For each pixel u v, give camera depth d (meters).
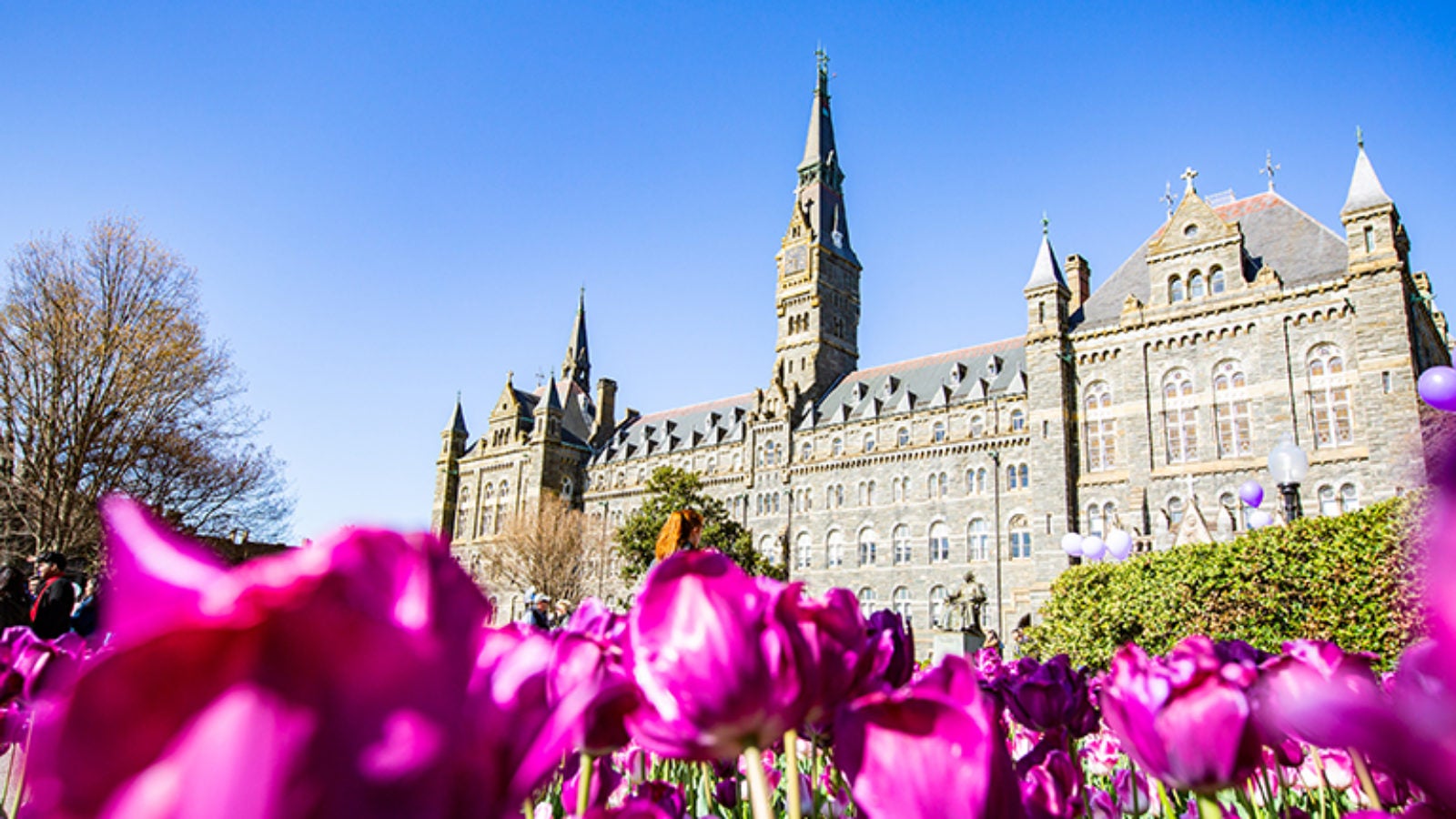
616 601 75.19
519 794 0.85
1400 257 42.81
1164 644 16.97
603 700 1.34
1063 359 51.62
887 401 68.00
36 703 3.04
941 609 59.25
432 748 0.64
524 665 1.04
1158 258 50.12
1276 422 44.31
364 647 0.62
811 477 69.19
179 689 0.58
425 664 0.66
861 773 1.23
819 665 1.39
